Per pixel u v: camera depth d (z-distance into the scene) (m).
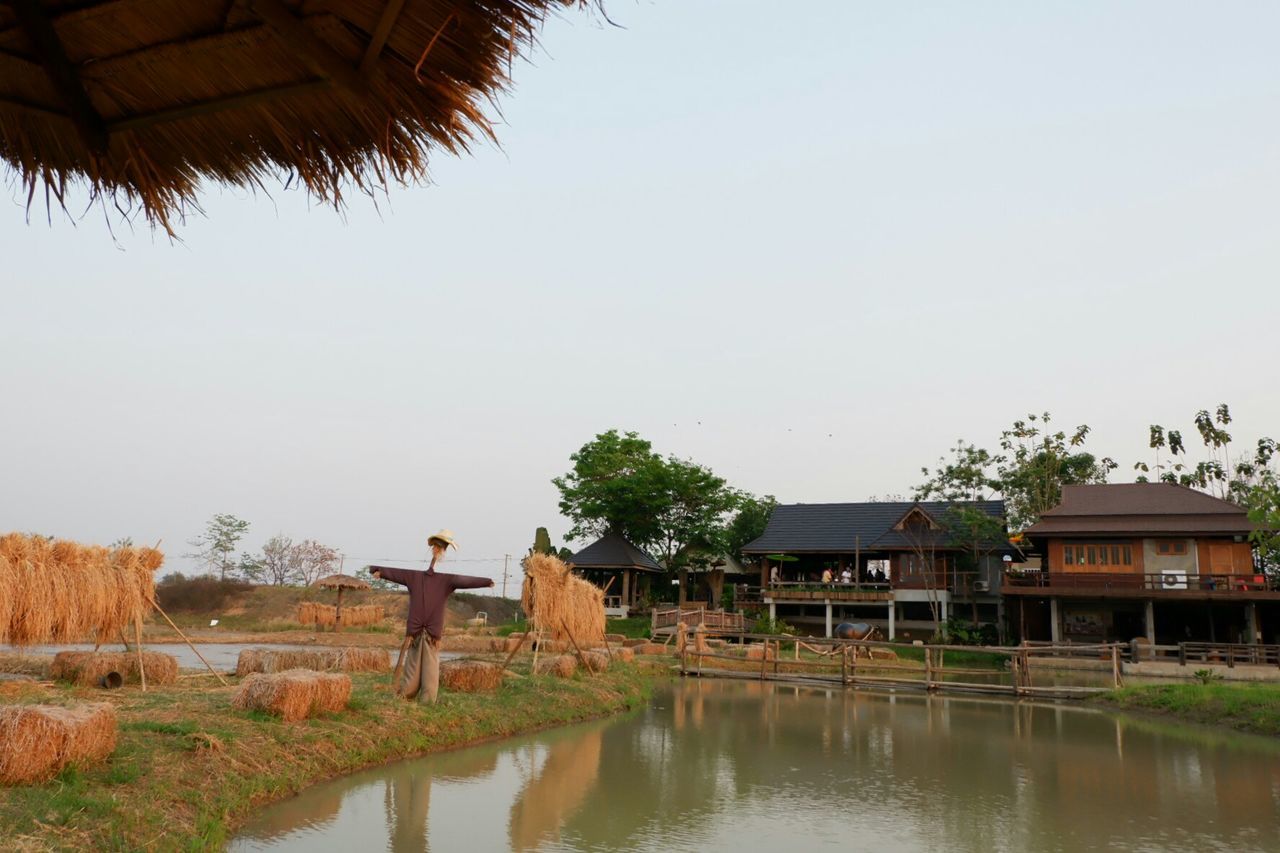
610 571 46.34
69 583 9.48
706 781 8.59
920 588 37.81
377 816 6.44
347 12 2.44
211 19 2.51
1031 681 23.20
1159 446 58.56
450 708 10.09
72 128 2.91
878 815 7.34
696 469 44.81
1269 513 18.25
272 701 7.78
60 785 5.03
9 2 2.45
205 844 5.20
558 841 6.08
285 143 2.93
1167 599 31.72
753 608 41.03
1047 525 35.84
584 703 13.50
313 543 59.38
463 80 2.71
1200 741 12.91
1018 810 7.70
